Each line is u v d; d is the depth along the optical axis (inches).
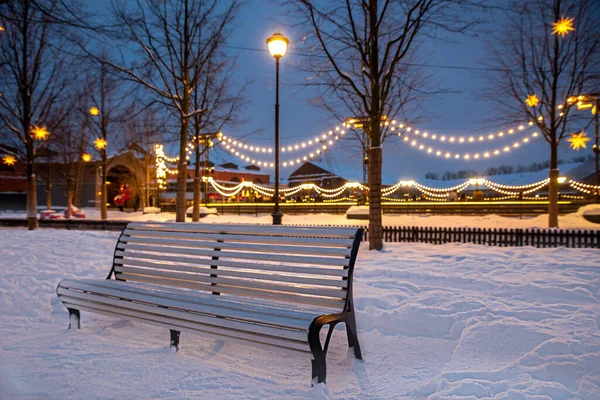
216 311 126.9
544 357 120.7
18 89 560.1
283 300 141.5
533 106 532.4
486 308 168.7
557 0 500.7
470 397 100.2
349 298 128.3
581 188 1125.7
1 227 768.9
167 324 138.9
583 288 201.2
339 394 110.3
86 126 901.8
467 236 484.4
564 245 403.9
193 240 171.6
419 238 470.9
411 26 353.4
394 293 199.9
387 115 486.0
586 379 107.2
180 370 124.6
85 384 114.5
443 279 232.2
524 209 954.1
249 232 156.7
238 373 124.1
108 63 476.7
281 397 107.7
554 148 575.2
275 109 581.0
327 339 117.0
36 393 109.1
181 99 547.2
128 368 125.7
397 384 116.6
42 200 1998.0
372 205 375.6
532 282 218.7
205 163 1332.4
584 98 547.2
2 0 243.9
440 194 1441.9
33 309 196.7
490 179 2128.4
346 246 132.0
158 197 1633.9
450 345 149.0
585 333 138.6
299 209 1237.7
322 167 2285.9
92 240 404.8
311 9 366.3
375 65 381.1
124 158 1365.7
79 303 165.0
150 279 177.9
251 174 2608.3
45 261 291.6
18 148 602.9
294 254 149.6
